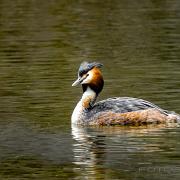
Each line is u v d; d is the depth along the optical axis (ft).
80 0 114.52
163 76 69.46
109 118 56.70
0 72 73.10
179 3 109.50
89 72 58.49
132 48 82.64
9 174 46.11
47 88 66.33
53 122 56.95
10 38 90.07
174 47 82.48
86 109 57.57
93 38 88.58
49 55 80.28
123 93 64.08
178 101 61.26
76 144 51.37
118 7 108.37
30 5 110.52
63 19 100.12
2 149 50.67
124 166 46.83
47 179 45.09
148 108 57.16
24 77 70.64
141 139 52.34
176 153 49.03
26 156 49.19
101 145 51.16
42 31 93.56
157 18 99.35
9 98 63.41
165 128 55.31
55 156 49.11
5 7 109.09
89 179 44.83
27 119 57.52
